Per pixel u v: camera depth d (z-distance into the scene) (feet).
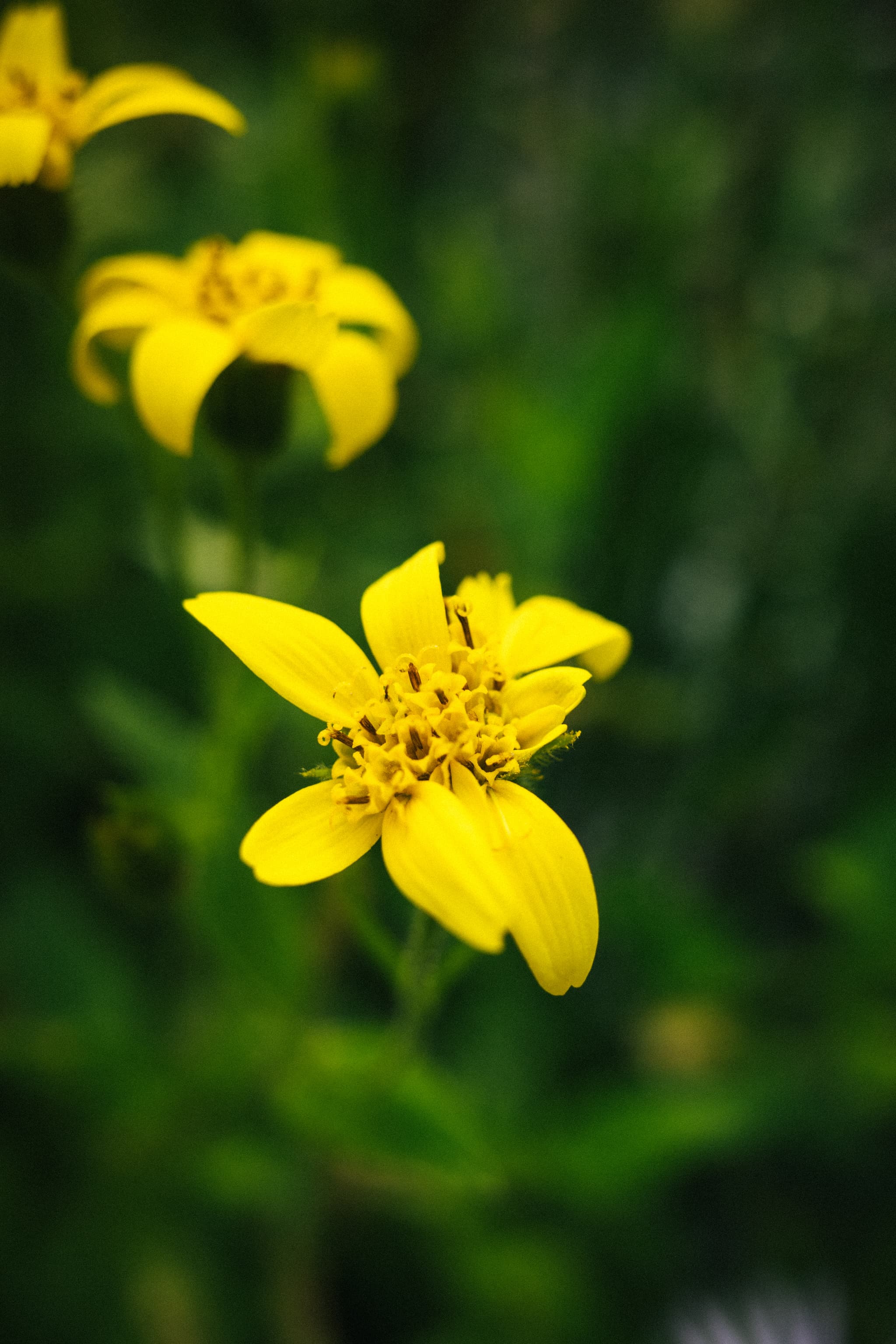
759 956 1.08
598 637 0.76
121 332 0.88
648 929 1.04
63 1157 1.02
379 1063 0.92
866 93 1.34
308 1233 1.04
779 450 1.25
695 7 1.49
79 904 1.13
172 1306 1.00
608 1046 1.09
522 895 0.70
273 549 1.24
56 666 1.23
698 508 1.26
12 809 1.17
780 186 1.32
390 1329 1.03
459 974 0.93
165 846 0.90
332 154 1.20
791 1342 0.99
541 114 1.58
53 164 0.89
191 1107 1.00
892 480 1.21
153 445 0.92
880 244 1.30
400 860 0.70
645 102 1.47
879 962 1.04
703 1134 0.96
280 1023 0.96
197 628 0.96
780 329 1.29
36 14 0.92
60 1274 0.99
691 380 1.23
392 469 1.35
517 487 1.26
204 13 1.49
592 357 1.20
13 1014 1.07
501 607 0.78
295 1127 0.93
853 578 1.18
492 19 1.51
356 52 1.21
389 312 0.90
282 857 0.71
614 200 1.32
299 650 0.73
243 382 0.87
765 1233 1.04
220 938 0.94
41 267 0.90
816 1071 1.03
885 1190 1.04
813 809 1.24
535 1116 1.01
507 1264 1.00
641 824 1.20
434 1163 0.91
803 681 1.20
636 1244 1.02
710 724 1.20
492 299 1.38
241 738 0.94
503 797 0.72
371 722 0.73
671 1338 0.99
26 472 1.32
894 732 1.18
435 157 1.53
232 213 1.45
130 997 1.10
